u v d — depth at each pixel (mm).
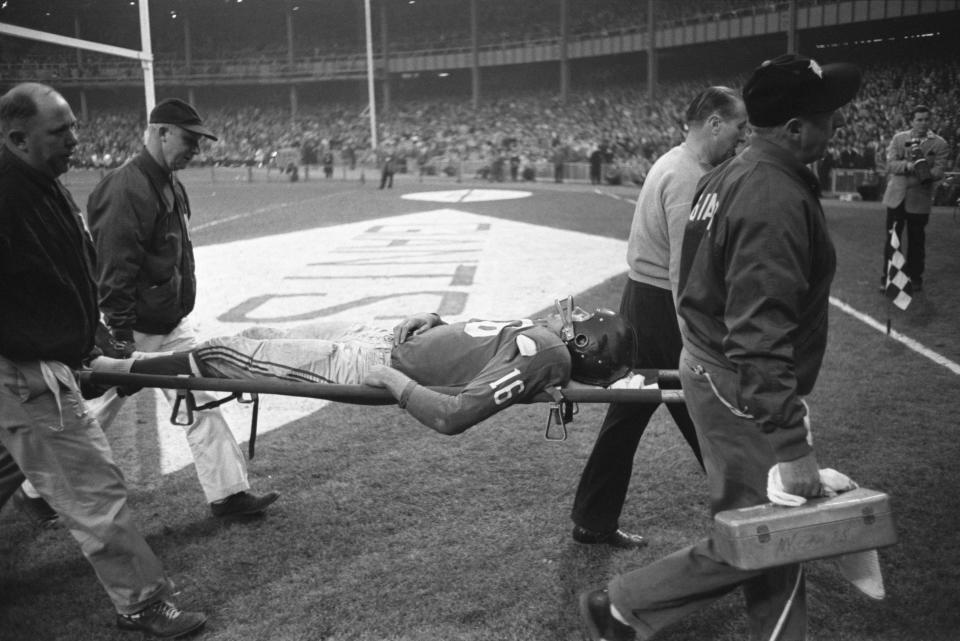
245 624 2941
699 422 2453
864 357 6211
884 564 3207
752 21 37500
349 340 3504
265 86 59000
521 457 4477
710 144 3154
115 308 3742
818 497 2137
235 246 14375
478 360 3131
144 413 5434
